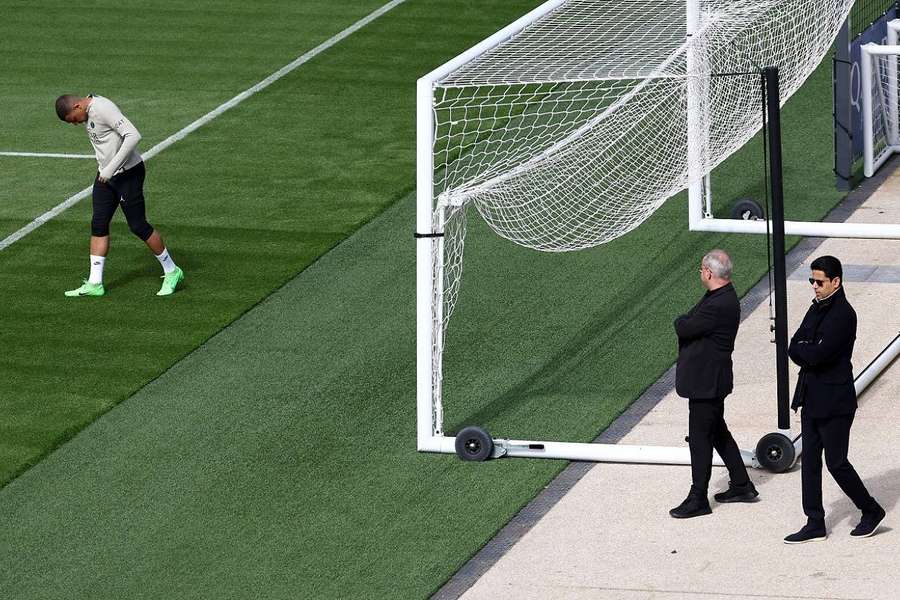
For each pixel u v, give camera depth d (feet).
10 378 156.15
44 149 230.89
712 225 186.60
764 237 185.16
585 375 151.74
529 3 295.89
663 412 143.02
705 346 119.55
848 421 114.62
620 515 123.65
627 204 168.45
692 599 109.60
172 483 133.69
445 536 122.21
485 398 147.95
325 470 134.62
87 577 119.44
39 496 132.67
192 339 164.35
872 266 175.32
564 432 140.05
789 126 225.15
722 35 170.91
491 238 189.37
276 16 294.87
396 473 133.39
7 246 193.98
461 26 284.00
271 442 140.36
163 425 144.87
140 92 256.11
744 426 138.51
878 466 129.18
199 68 267.59
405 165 218.18
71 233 198.18
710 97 167.63
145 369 157.38
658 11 192.85
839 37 194.39
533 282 175.63
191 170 219.00
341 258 186.09
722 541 118.01
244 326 167.53
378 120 238.27
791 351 113.60
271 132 234.58
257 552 121.49
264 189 210.38
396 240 191.01
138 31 288.71
